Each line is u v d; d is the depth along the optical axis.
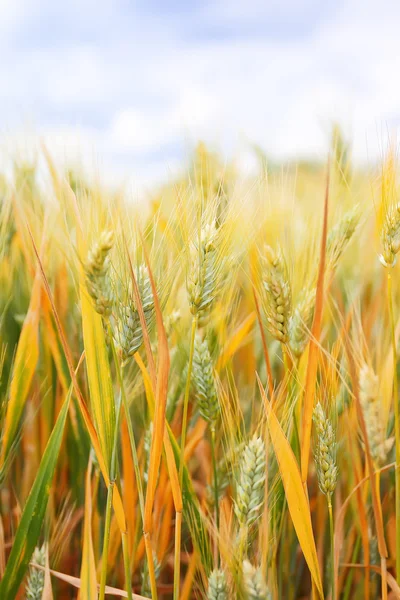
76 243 0.90
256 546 0.96
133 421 1.08
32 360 0.95
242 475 0.90
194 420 1.06
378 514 0.88
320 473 0.90
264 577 0.89
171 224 0.93
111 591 0.92
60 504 1.06
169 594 1.07
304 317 0.94
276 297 0.90
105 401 0.86
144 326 0.85
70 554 1.07
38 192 1.14
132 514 0.96
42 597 0.92
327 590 1.03
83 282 0.86
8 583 0.91
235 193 0.93
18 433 1.01
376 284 1.23
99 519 1.01
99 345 0.86
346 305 1.18
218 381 0.96
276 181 1.03
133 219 0.90
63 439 1.06
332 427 0.93
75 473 1.06
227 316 1.05
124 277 0.88
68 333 1.08
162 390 0.84
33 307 0.96
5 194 1.11
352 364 0.87
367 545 0.96
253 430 0.98
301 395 0.92
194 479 1.17
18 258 1.14
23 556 0.91
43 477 0.92
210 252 0.88
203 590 0.95
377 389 0.94
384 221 0.88
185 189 0.93
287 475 0.87
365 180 1.02
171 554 1.07
